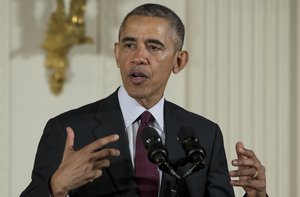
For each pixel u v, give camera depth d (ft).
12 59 34.99
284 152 36.17
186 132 18.99
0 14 34.73
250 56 36.01
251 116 36.04
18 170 34.96
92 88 35.22
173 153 21.12
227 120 35.86
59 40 34.42
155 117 21.34
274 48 36.11
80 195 20.18
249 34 36.01
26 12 35.04
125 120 21.27
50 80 35.01
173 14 20.76
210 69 35.73
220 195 21.43
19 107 35.01
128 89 20.39
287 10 36.17
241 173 19.85
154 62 20.18
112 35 35.22
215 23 35.83
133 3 35.37
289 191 36.11
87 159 17.98
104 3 35.17
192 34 35.68
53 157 20.44
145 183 20.36
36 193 18.67
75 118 21.18
